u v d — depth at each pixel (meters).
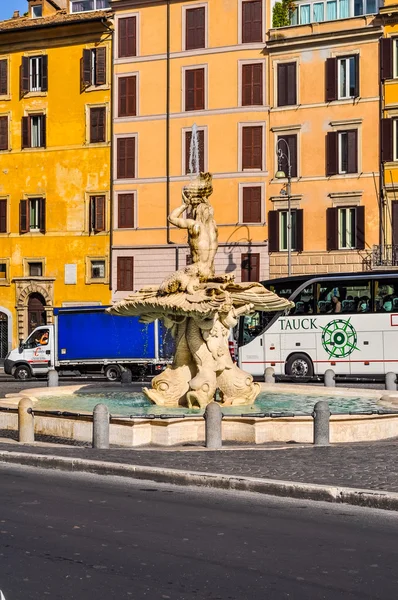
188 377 24.25
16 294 68.19
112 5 66.38
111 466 16.92
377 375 41.22
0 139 69.75
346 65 60.47
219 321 23.89
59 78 68.00
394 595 9.27
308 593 9.33
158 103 65.38
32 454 18.25
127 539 11.59
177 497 14.66
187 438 20.30
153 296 23.48
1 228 69.56
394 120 59.06
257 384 24.47
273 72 62.50
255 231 62.78
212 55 63.91
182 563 10.44
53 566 10.27
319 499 14.43
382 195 59.16
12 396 28.14
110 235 66.44
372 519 13.00
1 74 69.75
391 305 41.25
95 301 66.81
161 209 65.12
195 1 64.25
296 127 61.69
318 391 28.39
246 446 19.45
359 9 61.78
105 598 9.12
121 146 66.25
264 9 62.75
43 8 71.62
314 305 42.69
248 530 12.20
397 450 19.05
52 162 68.19
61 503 14.05
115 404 25.16
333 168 60.50
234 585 9.58
